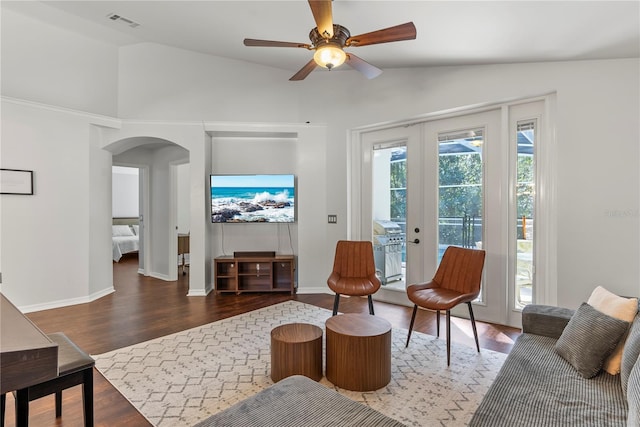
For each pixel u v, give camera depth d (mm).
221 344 2969
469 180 3703
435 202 3926
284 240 5094
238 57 4473
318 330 2449
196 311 3924
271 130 4766
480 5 2219
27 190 3836
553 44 2652
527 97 3219
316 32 2352
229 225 5082
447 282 3137
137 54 4512
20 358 823
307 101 4746
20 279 3811
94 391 2219
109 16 3611
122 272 6531
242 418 1355
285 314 3809
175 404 2076
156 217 6043
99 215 4523
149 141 4852
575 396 1505
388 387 2246
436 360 2641
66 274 4137
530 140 3314
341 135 4574
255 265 4867
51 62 3961
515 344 2115
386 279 4367
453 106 3627
